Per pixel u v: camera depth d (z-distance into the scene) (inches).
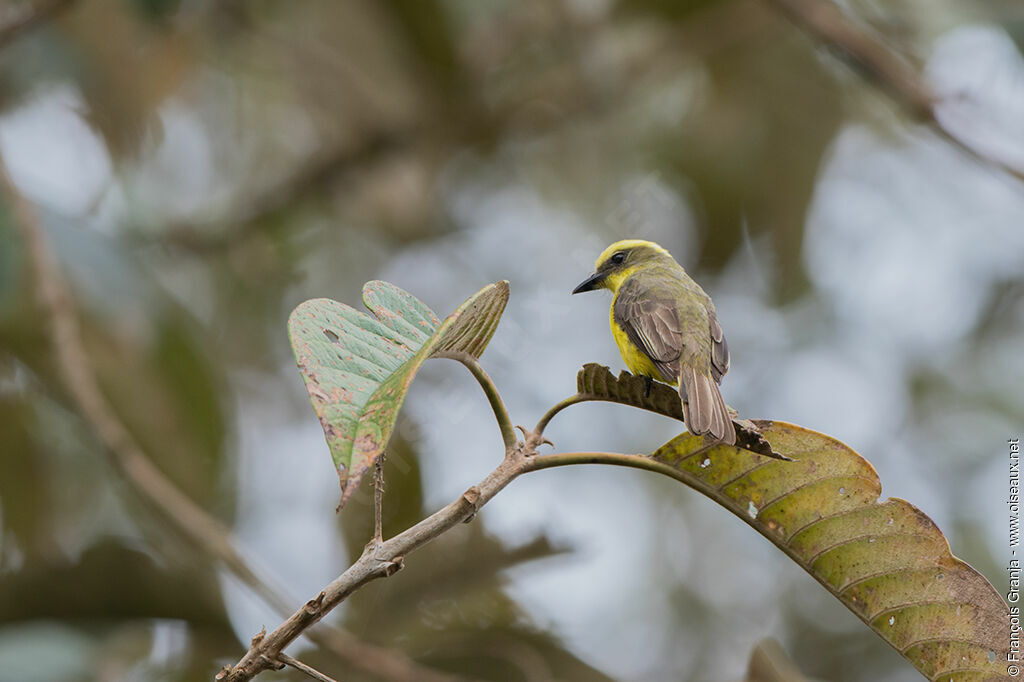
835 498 186.2
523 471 168.9
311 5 542.0
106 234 411.5
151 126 522.3
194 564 304.7
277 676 271.6
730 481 188.4
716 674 459.8
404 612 276.1
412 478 280.7
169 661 284.0
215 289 522.3
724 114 582.9
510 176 588.7
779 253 584.4
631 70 569.0
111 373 411.8
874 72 401.7
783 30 566.6
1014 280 576.4
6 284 362.0
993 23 442.3
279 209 529.0
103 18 482.9
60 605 275.3
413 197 557.0
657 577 490.9
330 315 168.6
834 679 460.4
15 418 432.1
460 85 540.1
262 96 561.3
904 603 185.2
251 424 502.6
